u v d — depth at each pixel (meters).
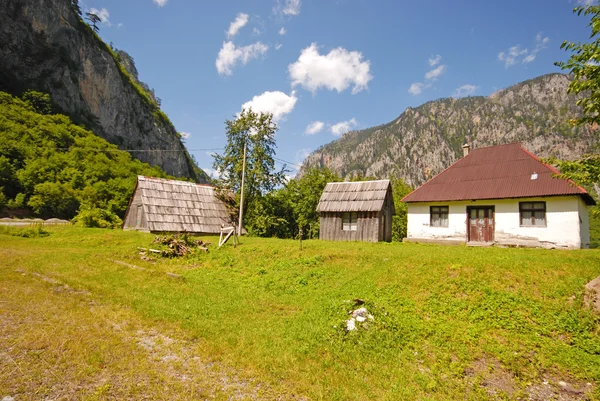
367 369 7.04
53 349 6.48
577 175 9.46
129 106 127.19
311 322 9.27
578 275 10.47
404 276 11.99
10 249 18.09
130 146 123.88
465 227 22.22
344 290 11.80
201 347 7.31
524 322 8.70
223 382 6.00
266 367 6.75
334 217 26.50
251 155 35.91
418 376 6.83
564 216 18.98
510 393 6.52
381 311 9.20
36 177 57.00
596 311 8.64
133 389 5.38
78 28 105.69
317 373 6.70
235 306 10.60
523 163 22.05
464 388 6.57
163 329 8.16
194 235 26.80
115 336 7.35
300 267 14.98
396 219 45.97
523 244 20.09
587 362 7.27
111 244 21.95
